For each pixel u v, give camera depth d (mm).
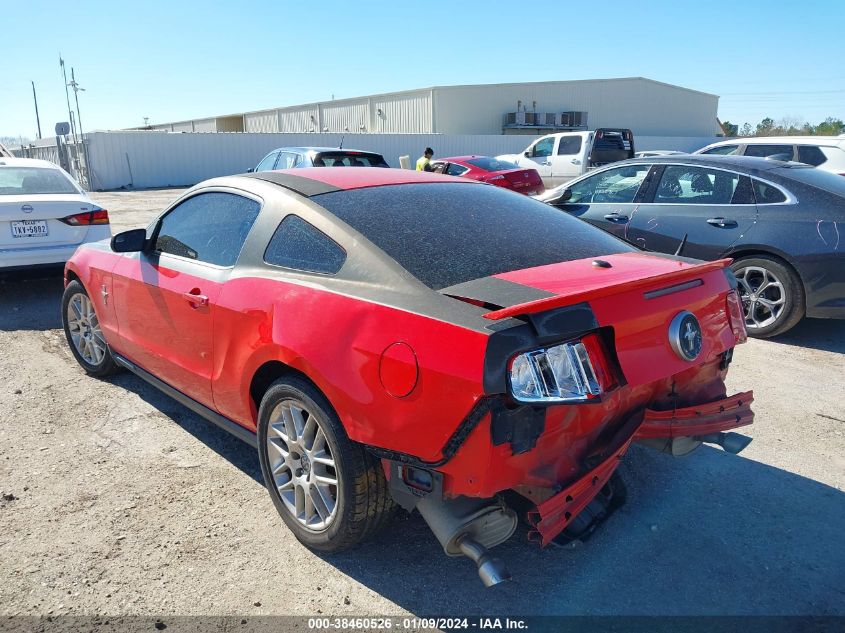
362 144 32562
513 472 2207
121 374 4941
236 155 30922
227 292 3068
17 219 6660
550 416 2229
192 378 3430
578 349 2193
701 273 2621
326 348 2506
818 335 6074
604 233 3361
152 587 2590
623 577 2672
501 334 2088
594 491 2355
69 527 2982
